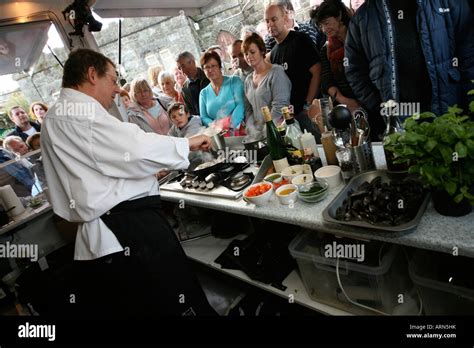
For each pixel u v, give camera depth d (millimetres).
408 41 1533
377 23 1568
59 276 1934
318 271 1240
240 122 2197
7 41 2264
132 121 2572
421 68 1548
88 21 2135
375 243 1119
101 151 1230
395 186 964
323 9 1896
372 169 1171
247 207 1302
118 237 1344
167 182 1908
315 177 1251
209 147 1507
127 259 1370
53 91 3283
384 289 1088
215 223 1930
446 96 1516
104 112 1276
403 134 816
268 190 1264
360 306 1172
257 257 1555
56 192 1389
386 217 874
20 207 2490
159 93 3129
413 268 987
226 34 4578
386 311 1124
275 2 2424
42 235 2561
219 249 1804
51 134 1256
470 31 1447
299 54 2150
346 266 1121
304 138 1370
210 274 1981
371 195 953
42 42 2373
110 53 4449
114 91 1462
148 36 4414
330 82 2096
